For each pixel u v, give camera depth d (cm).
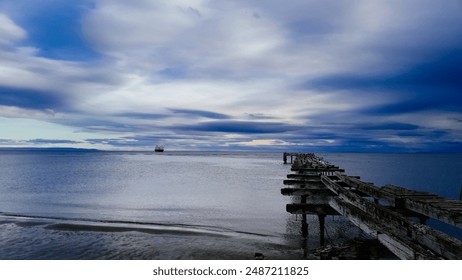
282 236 1205
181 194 2412
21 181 3384
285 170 5200
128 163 7738
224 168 5788
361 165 7225
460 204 811
